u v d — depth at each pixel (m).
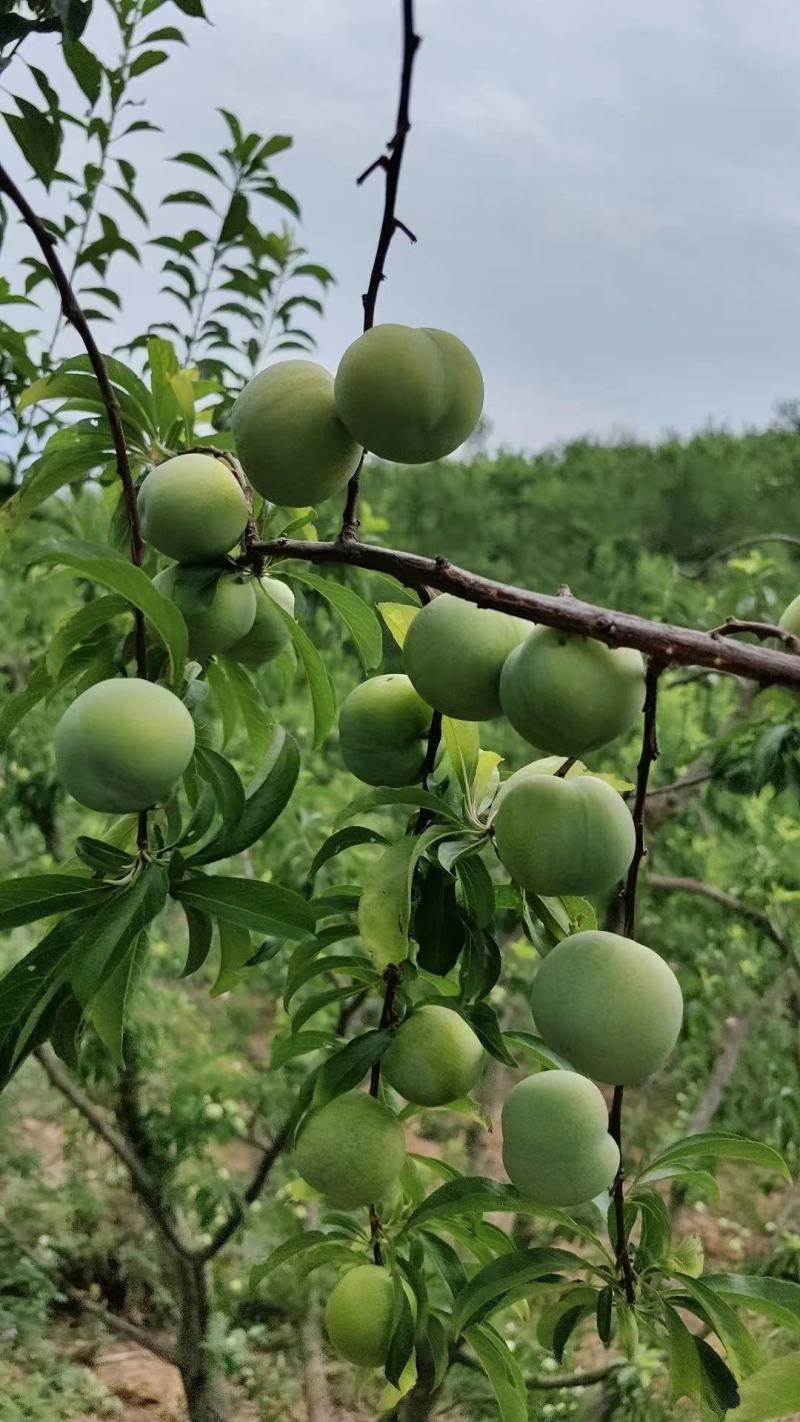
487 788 1.45
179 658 1.17
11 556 3.55
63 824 4.55
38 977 1.16
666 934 4.93
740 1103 4.82
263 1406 3.95
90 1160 5.11
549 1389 3.44
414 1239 1.54
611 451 11.30
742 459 10.86
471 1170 3.77
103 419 1.56
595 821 1.21
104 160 2.44
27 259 2.48
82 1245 4.77
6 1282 4.23
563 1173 1.24
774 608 4.46
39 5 1.39
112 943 1.10
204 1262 3.68
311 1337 3.88
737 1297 1.33
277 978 4.21
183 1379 3.77
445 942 1.44
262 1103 4.22
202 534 1.33
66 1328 4.70
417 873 1.44
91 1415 4.13
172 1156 3.96
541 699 1.14
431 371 1.21
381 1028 1.39
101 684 1.20
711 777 3.41
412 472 10.07
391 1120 1.38
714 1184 1.45
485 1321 1.46
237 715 1.75
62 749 1.17
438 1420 3.60
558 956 1.21
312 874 1.46
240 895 1.18
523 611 1.14
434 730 1.43
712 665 1.09
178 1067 4.18
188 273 3.08
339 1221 1.62
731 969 4.90
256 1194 3.62
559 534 9.86
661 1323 1.37
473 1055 1.38
